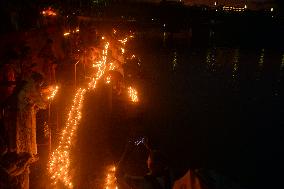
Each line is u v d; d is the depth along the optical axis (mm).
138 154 8656
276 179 9039
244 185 8438
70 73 14555
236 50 40844
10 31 8672
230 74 24562
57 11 14602
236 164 9742
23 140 6504
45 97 8227
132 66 20438
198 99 16672
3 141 6402
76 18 17875
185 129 12172
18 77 6883
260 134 12258
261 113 14977
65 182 7215
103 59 17234
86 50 17094
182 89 18594
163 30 46625
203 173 4195
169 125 12320
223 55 35938
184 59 31469
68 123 10234
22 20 10102
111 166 8000
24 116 6465
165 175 4641
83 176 7570
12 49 7340
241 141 11398
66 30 16609
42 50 10664
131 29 40188
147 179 4605
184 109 14703
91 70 16516
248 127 12867
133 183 4941
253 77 23812
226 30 48969
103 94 13422
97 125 10539
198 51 38344
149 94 16406
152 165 4656
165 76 21828
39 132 9547
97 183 7289
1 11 8703
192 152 10227
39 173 7574
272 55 37188
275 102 17047
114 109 12266
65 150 8555
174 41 45656
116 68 16391
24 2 10266
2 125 6660
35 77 6777
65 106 11859
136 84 17812
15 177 6180
